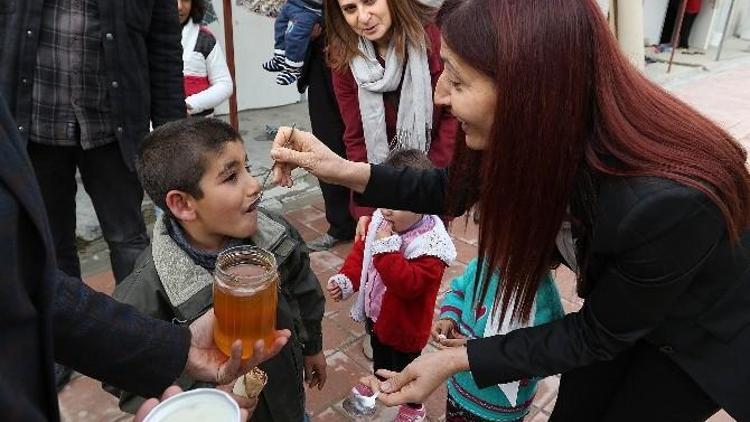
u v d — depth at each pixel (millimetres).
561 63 938
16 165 646
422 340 1978
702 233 984
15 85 1921
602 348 1137
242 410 809
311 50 2951
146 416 771
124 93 2066
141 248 2375
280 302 1475
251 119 5227
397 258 1762
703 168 969
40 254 685
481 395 1608
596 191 1045
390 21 2451
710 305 1165
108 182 2227
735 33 11984
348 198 3229
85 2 1931
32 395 682
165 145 1313
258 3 3678
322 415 2158
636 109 1001
